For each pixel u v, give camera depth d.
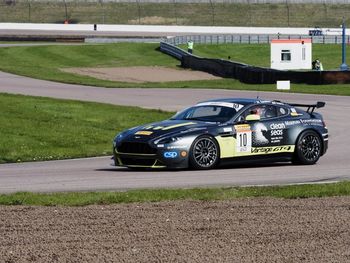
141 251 16.78
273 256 16.41
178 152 29.94
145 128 31.14
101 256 16.36
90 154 37.69
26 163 34.62
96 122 48.41
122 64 123.25
